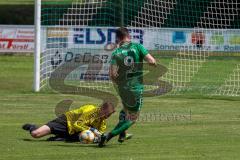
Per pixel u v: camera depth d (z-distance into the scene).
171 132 39.38
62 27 64.81
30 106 51.09
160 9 84.25
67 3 99.75
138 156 31.61
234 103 54.12
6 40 93.88
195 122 43.59
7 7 136.38
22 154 31.97
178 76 69.88
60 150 33.09
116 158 31.06
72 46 65.00
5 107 50.47
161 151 32.97
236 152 32.72
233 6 85.69
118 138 35.75
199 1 86.62
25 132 38.81
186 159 30.88
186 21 85.62
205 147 34.19
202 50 73.88
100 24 81.69
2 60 88.88
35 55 60.72
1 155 31.66
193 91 61.47
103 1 80.25
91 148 33.84
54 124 35.81
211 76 70.25
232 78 69.56
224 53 74.56
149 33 71.19
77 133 35.66
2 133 38.41
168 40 72.69
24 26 93.56
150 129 40.47
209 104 53.31
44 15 87.12
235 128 41.06
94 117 35.44
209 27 87.25
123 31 35.75
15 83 67.31
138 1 83.31
